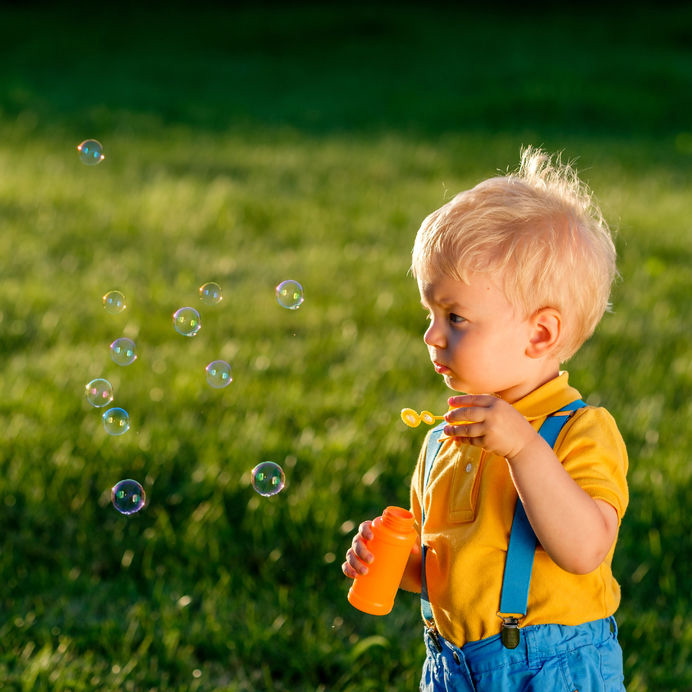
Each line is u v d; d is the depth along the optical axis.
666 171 11.66
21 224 8.20
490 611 1.93
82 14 24.89
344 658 3.19
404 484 4.16
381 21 24.12
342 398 4.96
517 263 1.88
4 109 14.26
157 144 12.27
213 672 3.17
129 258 7.42
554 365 2.04
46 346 5.70
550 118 15.38
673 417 4.86
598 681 1.92
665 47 21.98
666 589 3.55
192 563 3.66
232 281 7.04
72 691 2.98
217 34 22.67
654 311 6.46
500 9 27.00
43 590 3.54
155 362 5.38
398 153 12.24
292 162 11.43
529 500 1.79
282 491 4.07
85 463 4.21
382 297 6.59
